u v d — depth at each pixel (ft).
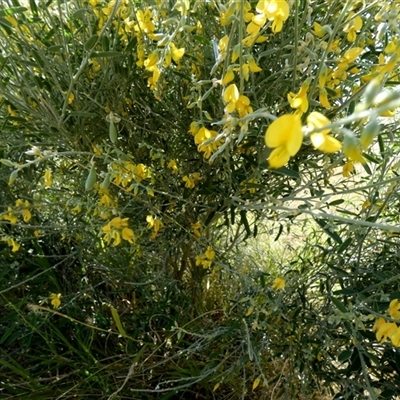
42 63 3.68
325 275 4.20
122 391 4.42
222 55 2.85
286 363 4.30
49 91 4.09
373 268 4.07
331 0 3.22
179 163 4.69
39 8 4.31
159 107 4.53
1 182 4.83
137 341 4.36
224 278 5.37
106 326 4.81
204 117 4.09
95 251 5.02
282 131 1.32
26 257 4.96
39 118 4.18
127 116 4.42
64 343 4.51
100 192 4.17
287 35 3.82
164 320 4.82
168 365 4.60
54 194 5.05
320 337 3.96
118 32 3.96
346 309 3.25
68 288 5.08
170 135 4.55
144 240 4.88
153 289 5.11
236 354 4.56
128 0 3.51
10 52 4.02
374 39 3.92
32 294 4.73
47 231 4.93
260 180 4.19
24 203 4.37
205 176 4.51
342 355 3.26
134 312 4.83
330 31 2.78
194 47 3.89
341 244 3.72
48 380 4.51
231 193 4.31
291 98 2.40
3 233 4.33
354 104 3.47
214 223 5.26
